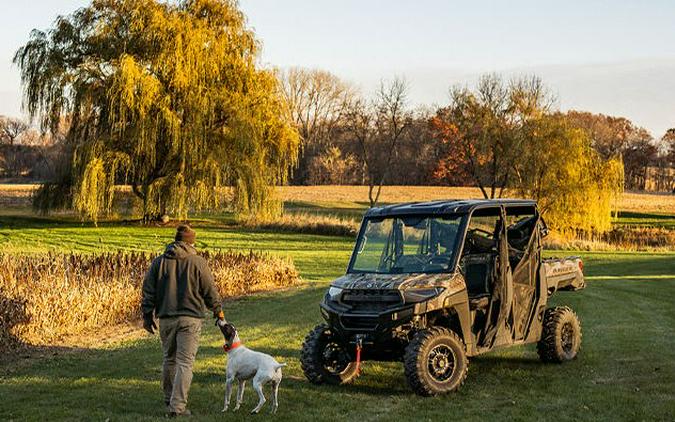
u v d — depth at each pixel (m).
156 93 43.38
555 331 9.70
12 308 12.18
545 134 52.22
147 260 18.50
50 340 12.41
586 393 8.14
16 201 67.88
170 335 7.46
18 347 11.61
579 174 51.19
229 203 47.19
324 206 72.94
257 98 47.53
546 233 9.97
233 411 7.49
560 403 7.74
